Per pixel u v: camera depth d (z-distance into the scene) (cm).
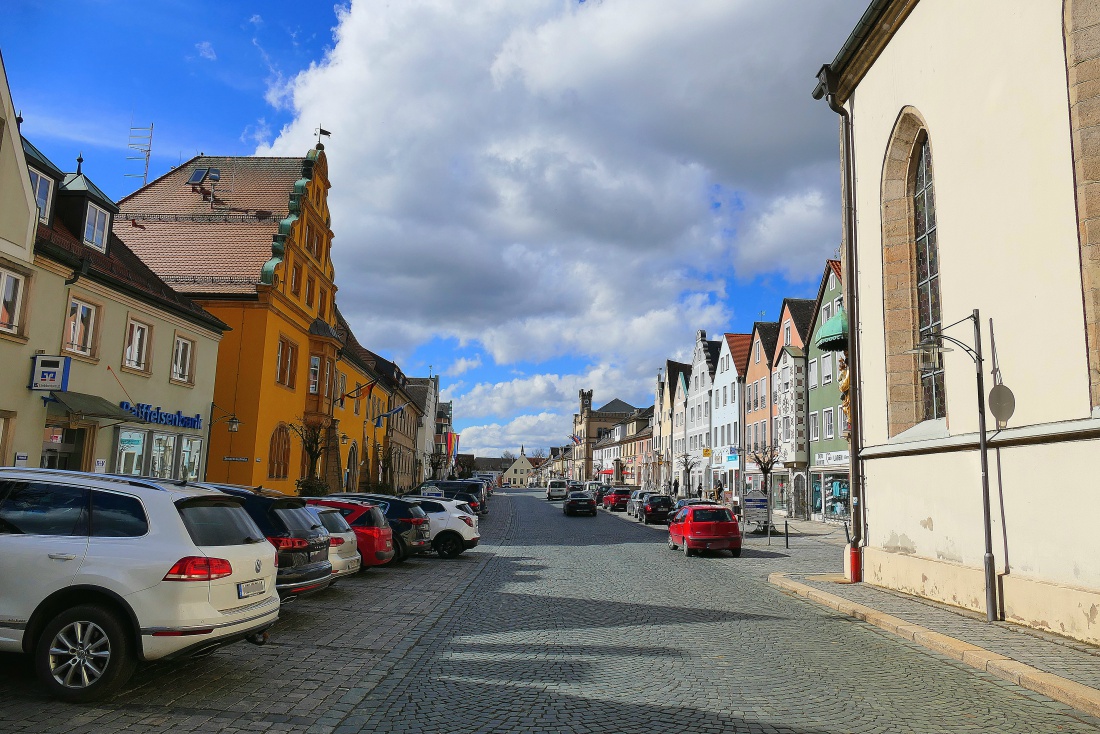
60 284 1677
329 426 3353
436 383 9869
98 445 1836
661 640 908
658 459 8281
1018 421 995
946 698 648
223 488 970
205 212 3156
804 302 4306
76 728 518
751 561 1947
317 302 3403
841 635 952
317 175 3403
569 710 600
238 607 639
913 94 1313
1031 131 984
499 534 2906
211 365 2386
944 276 1206
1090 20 893
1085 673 702
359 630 952
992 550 1032
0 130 1487
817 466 3809
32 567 591
